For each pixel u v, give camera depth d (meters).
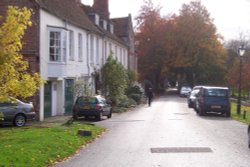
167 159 12.05
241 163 11.48
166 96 74.19
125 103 39.31
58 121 25.33
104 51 43.44
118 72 39.38
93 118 28.22
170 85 118.25
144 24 77.75
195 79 76.25
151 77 81.44
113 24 54.75
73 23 31.59
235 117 28.88
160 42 76.62
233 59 84.06
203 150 13.70
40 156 11.82
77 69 33.25
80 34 34.44
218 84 76.06
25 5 25.83
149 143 15.42
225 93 30.27
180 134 18.14
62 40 28.48
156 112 33.84
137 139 16.62
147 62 77.69
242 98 63.06
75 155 12.91
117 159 12.13
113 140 16.42
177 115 30.20
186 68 76.62
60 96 30.09
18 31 12.98
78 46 33.81
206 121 25.23
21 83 13.68
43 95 26.84
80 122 24.25
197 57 73.94
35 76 14.63
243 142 15.77
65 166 11.11
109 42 46.34
